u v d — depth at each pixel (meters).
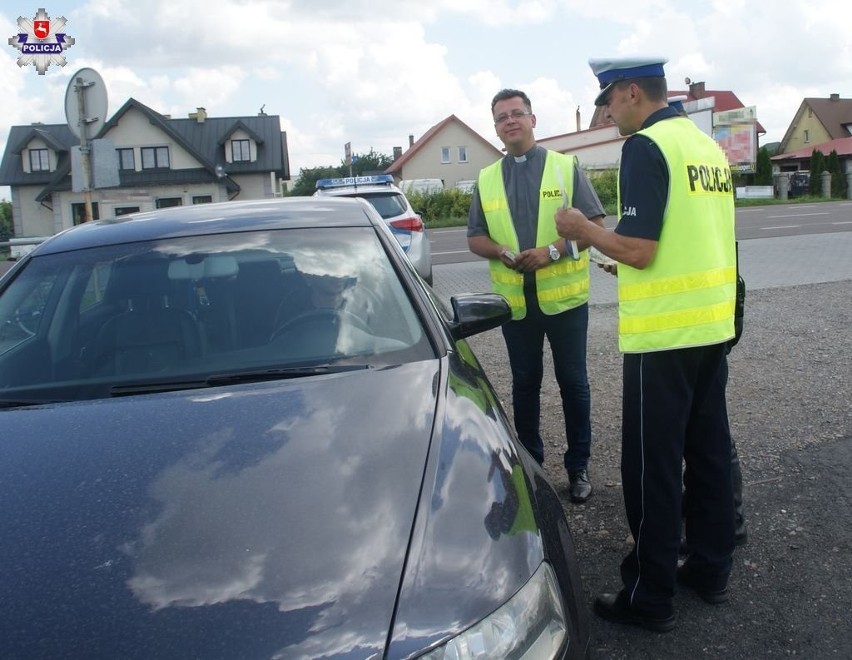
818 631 2.79
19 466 2.04
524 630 1.64
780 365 5.99
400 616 1.54
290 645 1.47
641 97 2.84
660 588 2.81
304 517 1.75
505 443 2.18
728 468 2.95
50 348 2.78
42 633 1.49
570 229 2.82
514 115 3.97
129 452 2.05
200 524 1.74
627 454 2.86
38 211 47.09
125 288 2.95
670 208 2.69
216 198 44.78
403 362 2.55
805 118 65.38
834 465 4.07
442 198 34.66
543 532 1.92
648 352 2.75
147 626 1.50
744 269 11.33
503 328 4.18
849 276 10.09
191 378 2.56
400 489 1.85
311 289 2.89
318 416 2.17
